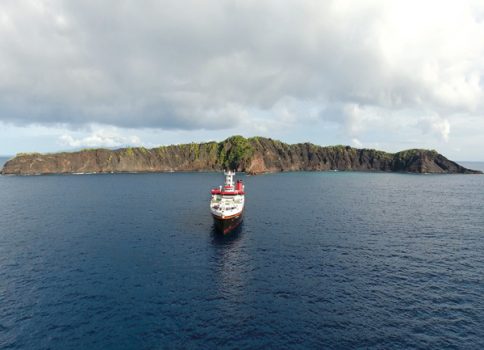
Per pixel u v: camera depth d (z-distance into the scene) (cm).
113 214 10006
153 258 5966
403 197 14338
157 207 11294
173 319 3931
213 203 8612
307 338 3578
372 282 4966
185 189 16650
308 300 4397
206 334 3641
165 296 4494
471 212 10706
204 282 4938
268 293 4594
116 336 3597
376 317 3988
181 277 5116
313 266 5597
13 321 3872
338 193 15638
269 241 7069
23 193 14975
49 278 5059
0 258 5928
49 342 3494
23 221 8969
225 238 7281
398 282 4969
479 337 3603
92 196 14012
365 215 10062
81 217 9531
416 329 3747
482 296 4528
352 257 6062
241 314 4044
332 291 4656
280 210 10869
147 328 3744
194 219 9288
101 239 7162
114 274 5219
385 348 3425
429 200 13450
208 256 6081
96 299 4400
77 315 4003
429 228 8350
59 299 4391
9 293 4553
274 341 3528
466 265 5681
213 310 4134
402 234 7731
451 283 4944
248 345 3459
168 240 7100
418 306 4250
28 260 5834
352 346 3450
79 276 5138
